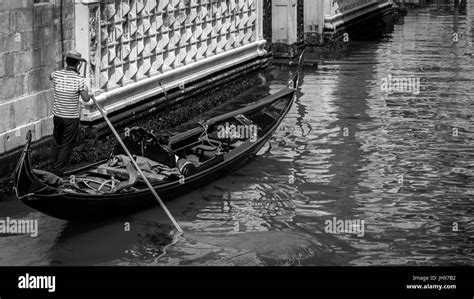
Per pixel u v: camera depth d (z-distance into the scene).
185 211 11.86
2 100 11.82
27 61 12.34
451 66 22.70
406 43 26.75
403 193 12.73
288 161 14.28
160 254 10.27
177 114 16.41
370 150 14.95
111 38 14.22
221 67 18.70
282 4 22.98
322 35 25.52
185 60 17.05
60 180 10.40
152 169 12.16
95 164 12.09
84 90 11.98
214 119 13.84
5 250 10.27
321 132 16.09
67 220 10.85
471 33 28.88
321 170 13.82
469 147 15.16
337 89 19.86
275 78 21.36
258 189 12.83
